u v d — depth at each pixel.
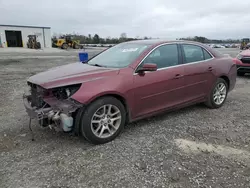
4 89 6.96
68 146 3.36
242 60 9.22
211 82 4.92
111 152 3.20
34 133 3.77
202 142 3.54
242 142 3.56
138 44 4.35
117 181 2.57
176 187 2.48
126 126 4.12
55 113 3.17
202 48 4.88
